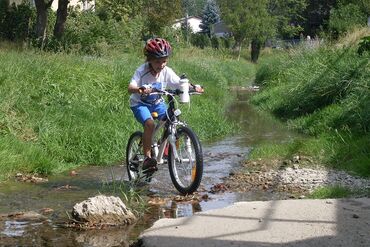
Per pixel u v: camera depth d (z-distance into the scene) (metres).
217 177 7.49
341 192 6.13
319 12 60.03
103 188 6.88
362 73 12.45
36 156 7.92
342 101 11.84
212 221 4.79
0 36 25.73
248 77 34.91
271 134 11.68
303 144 8.89
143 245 4.34
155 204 6.06
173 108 6.52
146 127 6.51
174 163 6.57
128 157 7.29
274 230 4.48
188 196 6.40
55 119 9.42
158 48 6.43
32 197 6.33
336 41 20.66
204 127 11.67
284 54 23.75
